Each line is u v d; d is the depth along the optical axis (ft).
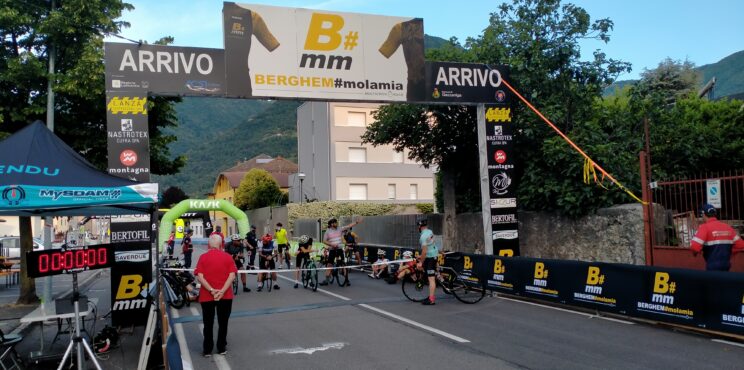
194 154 465.88
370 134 66.54
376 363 23.03
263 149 407.85
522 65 49.52
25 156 21.90
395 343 26.61
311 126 157.48
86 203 20.83
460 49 59.52
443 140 61.46
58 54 43.29
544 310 34.86
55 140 23.77
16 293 54.70
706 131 54.34
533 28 52.90
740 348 24.43
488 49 55.11
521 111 53.11
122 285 33.76
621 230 43.45
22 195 19.99
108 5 43.14
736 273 25.52
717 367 21.56
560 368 21.70
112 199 21.22
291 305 39.73
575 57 53.57
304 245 50.03
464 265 44.80
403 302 39.65
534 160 51.60
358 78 43.88
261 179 177.68
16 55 42.16
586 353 23.95
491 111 47.88
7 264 60.70
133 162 37.70
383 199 148.66
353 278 58.49
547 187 48.75
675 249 38.22
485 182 47.42
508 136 48.21
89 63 40.63
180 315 37.06
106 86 37.81
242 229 51.29
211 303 25.39
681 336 26.99
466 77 47.14
